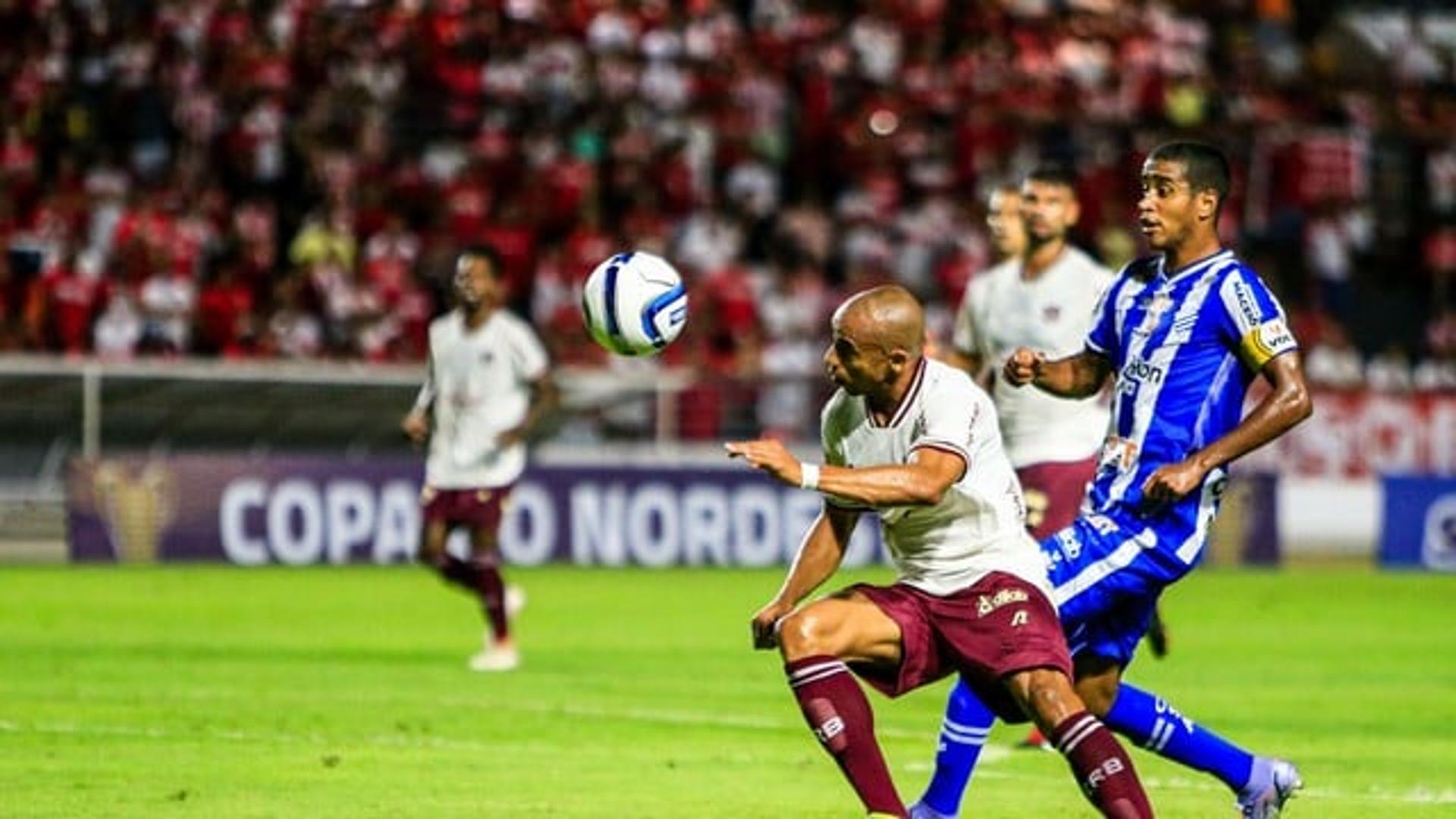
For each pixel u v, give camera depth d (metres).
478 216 44.34
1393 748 17.11
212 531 35.62
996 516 11.24
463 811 13.24
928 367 11.15
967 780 12.41
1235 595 33.72
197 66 45.62
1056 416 17.42
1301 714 19.33
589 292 12.52
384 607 28.97
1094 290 17.69
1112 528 11.99
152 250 40.38
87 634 24.53
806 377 38.53
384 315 41.16
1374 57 57.19
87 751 15.57
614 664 22.55
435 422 22.44
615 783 14.45
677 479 37.84
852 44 51.22
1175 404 12.04
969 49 52.62
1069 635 12.00
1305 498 40.44
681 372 40.38
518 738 16.72
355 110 45.56
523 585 33.25
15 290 40.56
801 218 46.28
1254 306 11.87
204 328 39.69
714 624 27.19
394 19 47.81
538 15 49.19
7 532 34.84
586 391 37.56
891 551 11.52
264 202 44.16
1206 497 11.98
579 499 37.28
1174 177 12.09
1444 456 41.72
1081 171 49.19
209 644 23.77
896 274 46.06
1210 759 12.26
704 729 17.41
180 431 35.75
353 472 36.28
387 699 19.11
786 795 14.04
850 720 10.98
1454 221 51.53
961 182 49.31
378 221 43.84
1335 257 50.00
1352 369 45.22
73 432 35.12
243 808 13.19
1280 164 50.81
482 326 22.25
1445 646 25.97
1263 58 55.66
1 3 45.41
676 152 47.06
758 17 51.53
